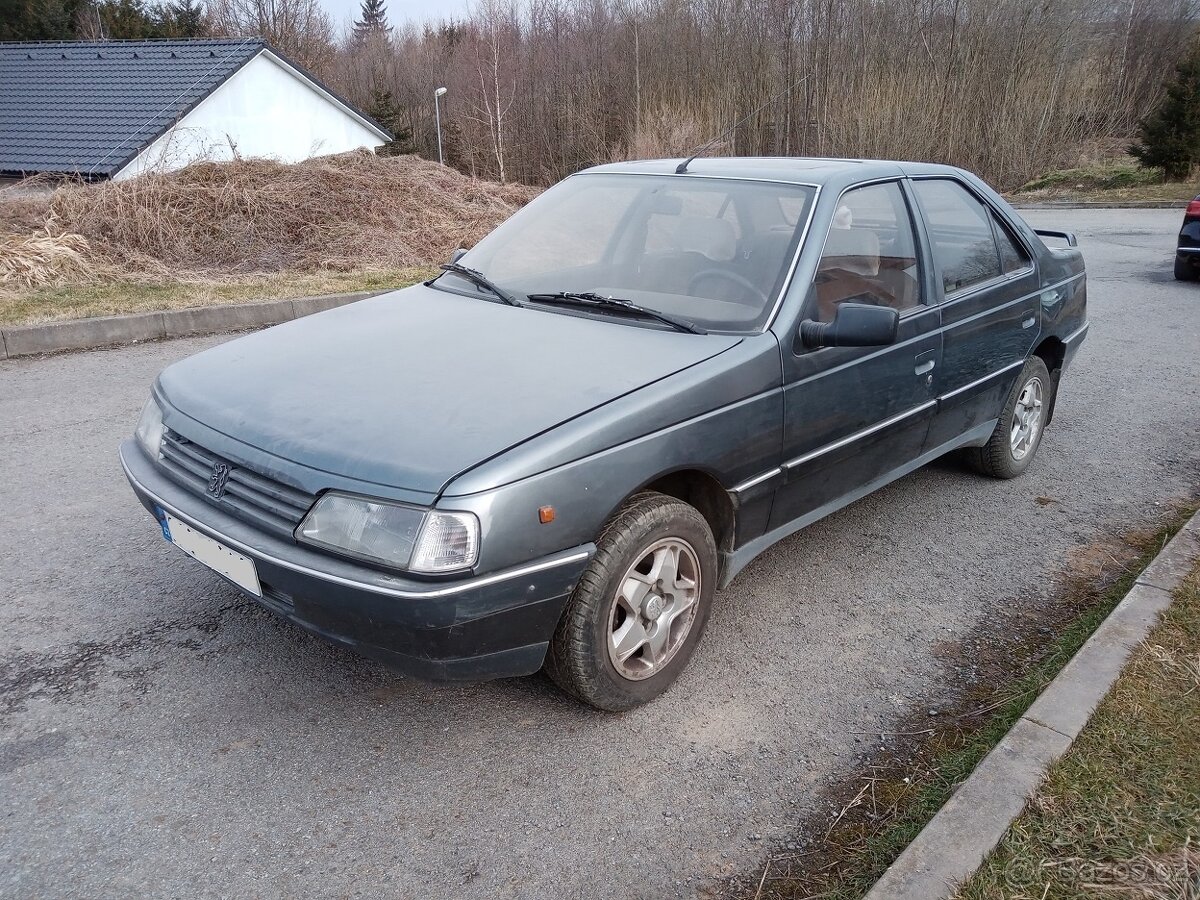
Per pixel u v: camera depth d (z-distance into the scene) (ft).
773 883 7.27
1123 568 12.69
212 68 74.84
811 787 8.39
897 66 85.20
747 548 10.33
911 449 12.64
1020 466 15.96
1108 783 7.70
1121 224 54.34
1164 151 71.56
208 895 7.06
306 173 41.39
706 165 12.60
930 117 82.33
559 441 7.97
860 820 7.95
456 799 8.16
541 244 12.34
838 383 10.61
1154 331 27.04
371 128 93.40
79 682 9.71
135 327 24.67
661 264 11.18
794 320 10.09
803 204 11.05
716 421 9.16
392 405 8.58
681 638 9.62
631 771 8.56
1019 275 14.52
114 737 8.87
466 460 7.66
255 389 9.32
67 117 68.13
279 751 8.73
